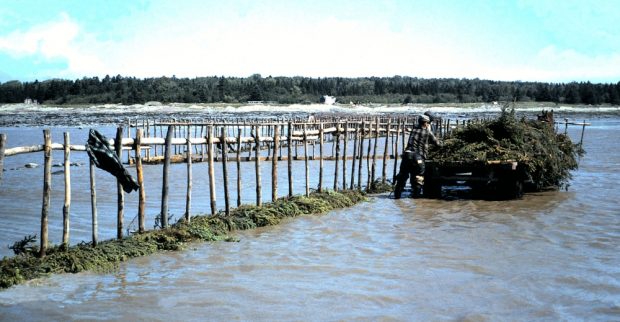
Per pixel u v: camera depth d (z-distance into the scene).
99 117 84.56
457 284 8.98
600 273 9.51
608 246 11.26
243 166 26.47
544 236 12.12
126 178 10.81
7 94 136.62
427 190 17.34
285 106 123.25
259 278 9.33
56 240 12.04
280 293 8.59
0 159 8.75
